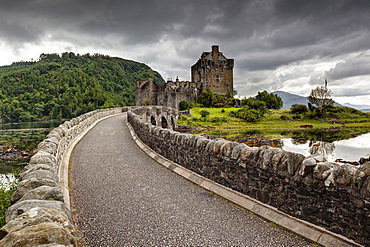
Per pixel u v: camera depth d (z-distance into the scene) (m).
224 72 109.44
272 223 5.31
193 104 96.69
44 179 4.96
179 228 5.19
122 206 6.34
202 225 5.31
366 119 70.88
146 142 14.49
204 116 74.56
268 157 5.73
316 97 85.38
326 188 4.51
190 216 5.74
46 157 6.56
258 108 80.69
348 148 33.12
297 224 4.93
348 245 4.09
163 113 46.75
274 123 67.75
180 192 7.32
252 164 6.21
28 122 106.62
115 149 14.17
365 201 3.93
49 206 3.98
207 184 7.66
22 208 3.84
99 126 25.34
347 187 4.19
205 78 108.12
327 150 31.83
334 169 4.46
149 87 107.31
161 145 11.73
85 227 5.27
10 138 45.53
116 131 21.69
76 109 130.75
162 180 8.50
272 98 96.81
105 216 5.78
